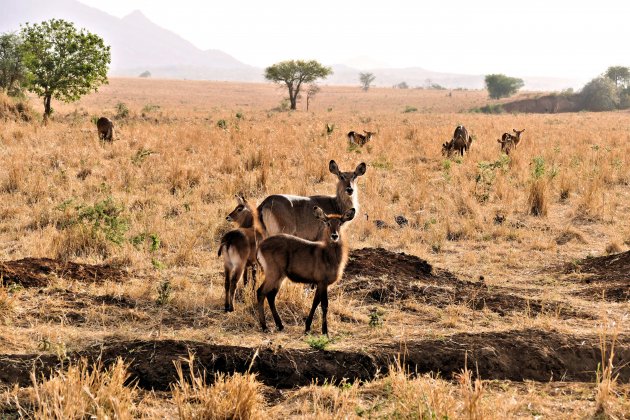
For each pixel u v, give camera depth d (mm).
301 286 12359
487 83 185750
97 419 7207
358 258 14680
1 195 20281
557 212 21203
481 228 18906
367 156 32031
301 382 9117
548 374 9734
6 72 58688
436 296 12812
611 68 182250
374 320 10984
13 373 8633
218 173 25891
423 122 70688
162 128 44719
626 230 18641
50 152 28594
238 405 7598
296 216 12680
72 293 11914
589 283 14211
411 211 20797
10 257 14766
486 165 26453
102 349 9383
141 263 14305
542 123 70562
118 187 22469
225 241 11656
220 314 11508
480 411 7301
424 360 9648
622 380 9680
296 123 64125
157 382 8828
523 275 15109
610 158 30141
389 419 7578
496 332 10664
